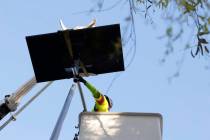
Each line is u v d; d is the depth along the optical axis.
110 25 7.64
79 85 8.45
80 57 8.03
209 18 4.99
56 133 6.73
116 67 8.11
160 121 8.86
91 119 8.94
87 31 7.71
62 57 8.10
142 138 8.54
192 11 4.91
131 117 8.88
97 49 7.80
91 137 8.66
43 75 8.44
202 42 5.09
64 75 8.41
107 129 8.75
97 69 8.19
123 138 8.58
